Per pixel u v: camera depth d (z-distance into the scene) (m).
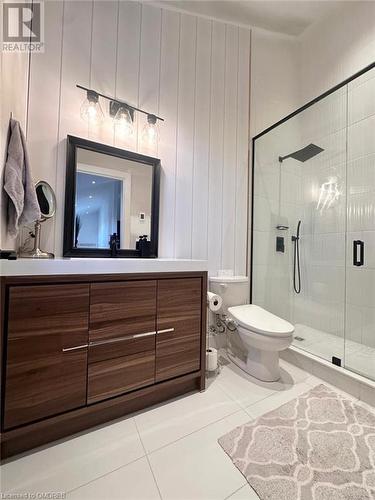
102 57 1.57
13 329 0.91
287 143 2.22
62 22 1.45
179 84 1.85
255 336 1.44
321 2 1.96
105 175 1.56
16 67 1.13
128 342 1.17
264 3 1.94
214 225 1.98
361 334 1.80
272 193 2.20
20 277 0.92
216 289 1.79
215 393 1.39
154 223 1.72
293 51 2.36
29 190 1.10
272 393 1.40
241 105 2.12
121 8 1.64
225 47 2.05
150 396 1.28
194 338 1.39
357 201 1.84
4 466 0.90
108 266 1.11
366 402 1.30
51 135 1.40
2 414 0.89
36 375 0.95
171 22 1.83
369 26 1.84
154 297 1.25
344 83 1.82
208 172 1.96
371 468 0.91
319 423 1.15
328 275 2.03
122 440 1.04
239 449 0.99
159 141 1.77
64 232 1.42
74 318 1.03
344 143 1.92
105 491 0.82
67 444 1.01
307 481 0.86
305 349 1.77
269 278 2.18
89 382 1.07
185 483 0.85
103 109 1.56
